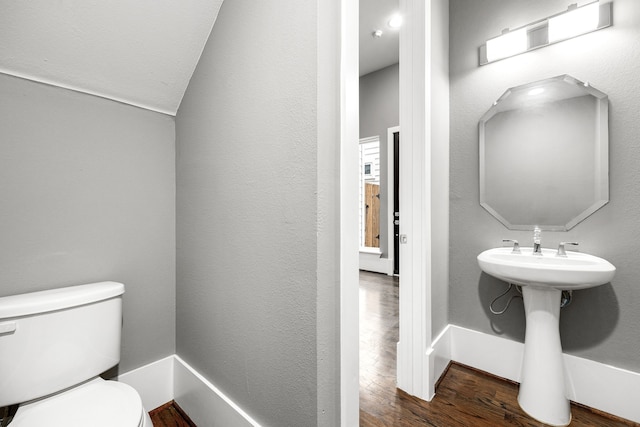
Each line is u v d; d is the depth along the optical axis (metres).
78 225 1.13
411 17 1.39
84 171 1.14
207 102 1.19
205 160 1.20
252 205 0.96
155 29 1.08
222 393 1.09
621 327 1.23
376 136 3.92
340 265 0.79
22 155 1.00
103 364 1.00
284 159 0.83
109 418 0.75
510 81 1.54
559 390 1.19
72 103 1.11
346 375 0.80
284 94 0.83
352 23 0.81
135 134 1.28
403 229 1.42
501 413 1.24
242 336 1.00
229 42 1.06
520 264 1.12
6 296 0.96
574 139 1.36
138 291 1.30
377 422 1.18
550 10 1.43
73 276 1.11
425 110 1.35
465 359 1.65
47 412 0.78
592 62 1.31
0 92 0.96
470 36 1.67
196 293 1.26
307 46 0.76
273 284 0.88
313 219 0.75
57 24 0.94
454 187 1.73
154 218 1.35
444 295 1.66
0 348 0.81
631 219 1.22
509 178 1.55
